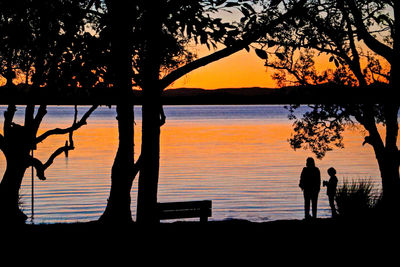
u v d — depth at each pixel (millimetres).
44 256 11125
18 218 16953
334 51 18250
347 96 19172
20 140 17594
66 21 10430
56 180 40500
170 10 9945
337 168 47562
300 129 21703
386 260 11078
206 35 9711
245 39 9922
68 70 10547
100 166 50281
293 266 10727
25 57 12703
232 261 11008
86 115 18625
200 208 15898
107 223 13508
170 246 11898
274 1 10594
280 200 31391
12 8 10195
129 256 11008
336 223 15008
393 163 18078
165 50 11641
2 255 11219
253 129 125125
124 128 10961
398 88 17422
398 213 15922
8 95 14594
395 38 16891
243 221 15422
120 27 10250
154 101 10797
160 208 15461
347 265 10781
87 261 10680
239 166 50906
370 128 18859
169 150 68688
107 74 10727
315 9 15461
